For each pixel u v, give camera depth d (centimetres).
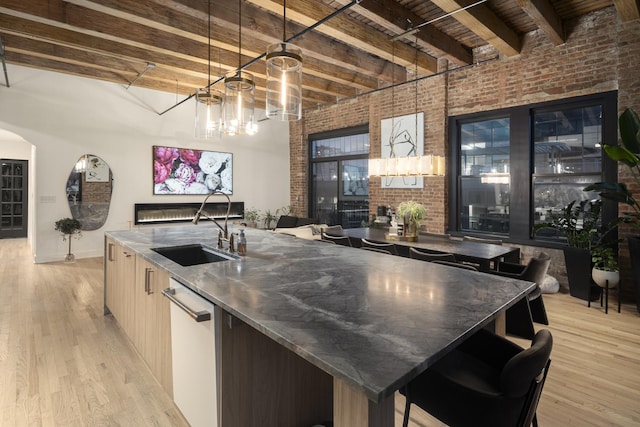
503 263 377
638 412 221
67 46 519
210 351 160
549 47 491
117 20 456
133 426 206
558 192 504
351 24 463
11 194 938
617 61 432
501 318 199
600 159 468
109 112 698
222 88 695
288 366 177
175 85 727
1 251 753
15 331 337
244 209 879
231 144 856
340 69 638
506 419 124
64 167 655
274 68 224
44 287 487
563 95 480
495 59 539
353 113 781
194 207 801
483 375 154
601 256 422
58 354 291
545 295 460
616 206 447
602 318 378
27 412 217
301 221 805
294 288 172
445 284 182
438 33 507
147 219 740
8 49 510
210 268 213
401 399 235
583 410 223
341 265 224
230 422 159
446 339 116
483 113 565
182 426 205
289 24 481
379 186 704
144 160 739
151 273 241
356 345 111
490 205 577
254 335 165
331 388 194
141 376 259
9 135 806
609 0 427
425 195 630
